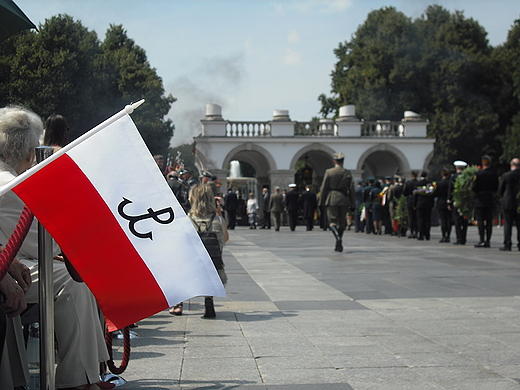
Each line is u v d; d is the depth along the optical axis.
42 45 30.91
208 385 4.28
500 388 4.19
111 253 3.08
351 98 50.38
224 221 7.43
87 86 32.34
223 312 7.12
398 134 40.09
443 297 8.01
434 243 18.27
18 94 29.84
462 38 49.38
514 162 14.73
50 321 3.11
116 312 3.08
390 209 22.55
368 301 7.74
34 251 3.78
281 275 10.36
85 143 3.10
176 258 3.14
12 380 3.40
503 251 14.84
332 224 14.98
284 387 4.23
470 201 16.34
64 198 3.02
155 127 38.34
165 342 5.64
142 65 39.69
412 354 5.12
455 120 45.09
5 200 3.58
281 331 6.06
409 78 47.53
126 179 3.13
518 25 49.97
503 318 6.61
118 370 4.17
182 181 12.16
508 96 47.25
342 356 5.07
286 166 37.81
